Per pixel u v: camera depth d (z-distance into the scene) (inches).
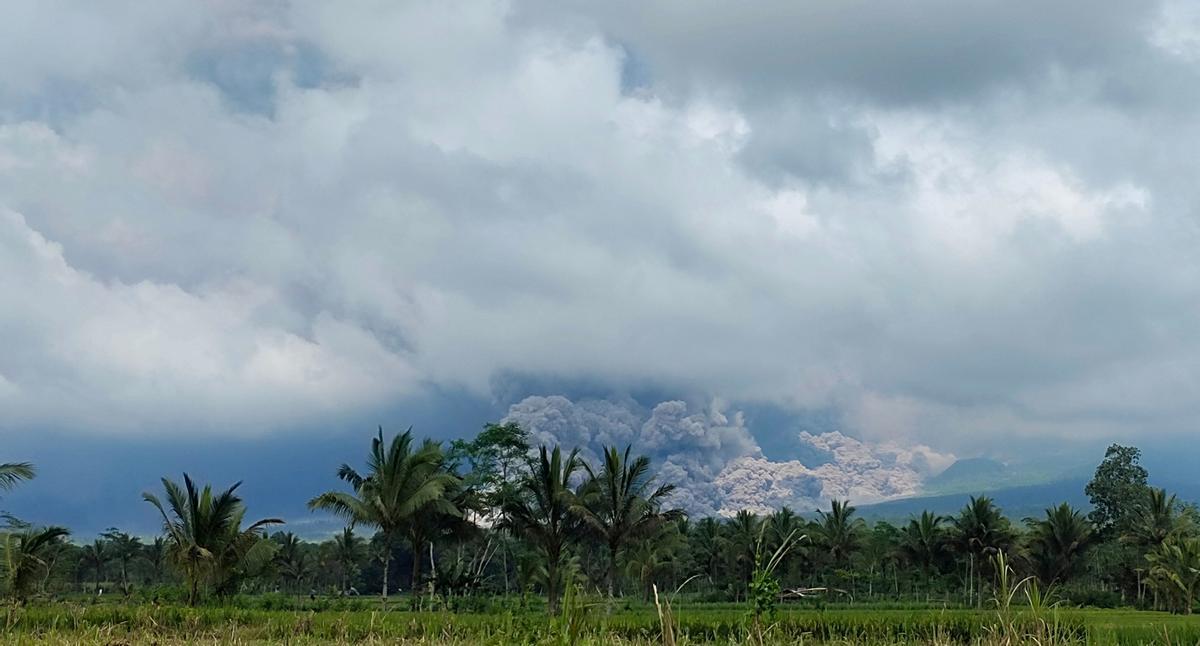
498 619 1103.0
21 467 1342.3
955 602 3676.2
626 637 1013.2
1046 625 367.9
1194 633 1018.7
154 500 1640.0
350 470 1950.1
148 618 1047.6
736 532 3863.2
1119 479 4581.7
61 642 807.7
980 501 3501.5
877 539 4266.7
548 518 1843.0
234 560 1685.5
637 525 1840.6
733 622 1071.6
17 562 1413.6
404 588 4574.3
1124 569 3673.7
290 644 959.6
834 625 1091.3
